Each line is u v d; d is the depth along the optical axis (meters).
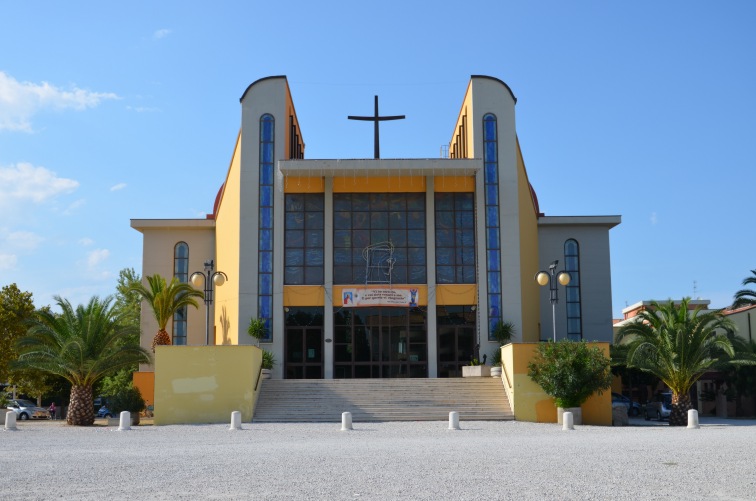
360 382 37.75
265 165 47.12
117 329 35.75
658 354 34.56
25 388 55.12
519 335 45.78
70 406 34.94
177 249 52.62
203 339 50.88
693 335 34.12
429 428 29.98
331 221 47.03
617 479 14.36
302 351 46.16
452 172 46.78
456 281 46.88
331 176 47.16
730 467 15.91
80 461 17.77
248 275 46.03
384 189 47.59
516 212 46.94
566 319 52.09
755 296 44.69
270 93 47.66
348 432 27.84
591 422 34.53
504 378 37.25
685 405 34.50
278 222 46.62
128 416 30.25
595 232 53.09
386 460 17.42
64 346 33.22
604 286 52.47
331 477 14.74
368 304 46.31
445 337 46.50
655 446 20.50
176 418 34.38
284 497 12.59
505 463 16.78
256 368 36.09
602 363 33.62
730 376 44.44
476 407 35.97
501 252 46.56
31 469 16.28
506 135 47.66
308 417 34.66
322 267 46.69
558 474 15.03
